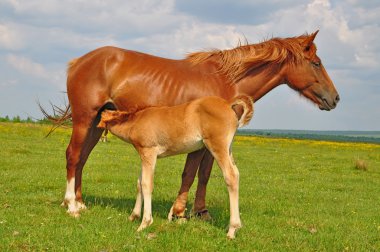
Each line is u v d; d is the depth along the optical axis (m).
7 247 5.49
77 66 7.89
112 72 7.55
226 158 6.35
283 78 7.91
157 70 7.43
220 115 6.32
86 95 7.73
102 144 25.20
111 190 10.63
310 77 7.86
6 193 9.60
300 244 6.24
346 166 19.38
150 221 6.72
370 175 16.47
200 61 7.59
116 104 7.64
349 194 11.92
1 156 15.93
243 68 7.54
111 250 5.54
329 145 43.22
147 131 6.79
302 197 10.97
